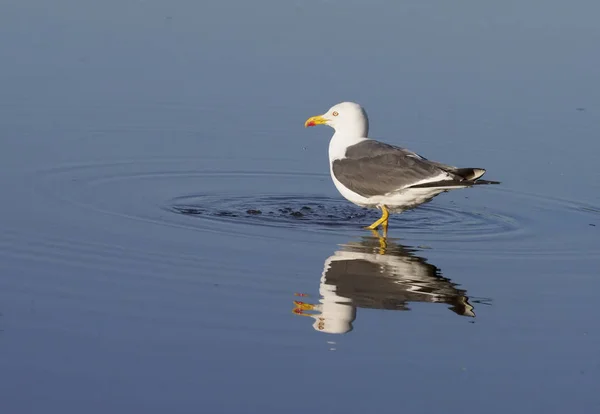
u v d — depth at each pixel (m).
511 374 9.98
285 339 10.54
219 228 14.29
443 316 11.34
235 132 19.62
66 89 21.39
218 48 24.39
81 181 16.30
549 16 28.06
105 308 11.13
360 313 11.33
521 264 13.28
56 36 24.62
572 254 13.78
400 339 10.68
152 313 11.05
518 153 18.86
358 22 26.86
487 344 10.65
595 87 22.86
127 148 18.33
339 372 9.86
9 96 20.73
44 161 17.19
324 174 17.88
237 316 11.07
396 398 9.38
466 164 18.17
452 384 9.71
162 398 9.20
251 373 9.75
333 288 12.02
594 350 10.58
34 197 15.28
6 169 16.64
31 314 10.90
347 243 13.91
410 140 19.23
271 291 11.83
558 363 10.25
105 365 9.79
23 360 9.82
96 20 26.08
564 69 23.95
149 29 25.56
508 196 16.86
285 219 15.05
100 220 14.34
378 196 14.59
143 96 21.30
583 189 17.19
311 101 21.28
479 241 14.33
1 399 9.07
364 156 14.88
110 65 23.00
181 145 18.72
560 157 18.72
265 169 17.88
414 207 14.91
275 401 9.23
